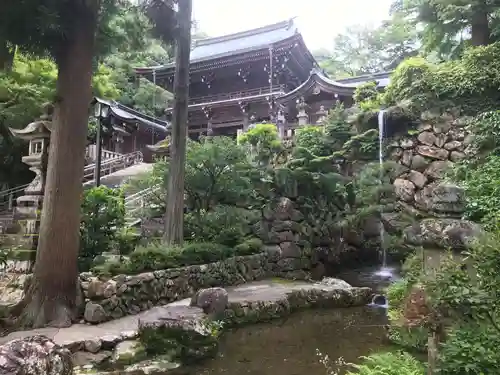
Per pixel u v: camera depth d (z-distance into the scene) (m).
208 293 6.21
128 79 28.98
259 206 10.64
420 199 9.77
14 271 6.22
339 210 12.05
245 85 23.34
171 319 5.10
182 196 8.34
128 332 4.99
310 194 11.38
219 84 23.95
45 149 6.47
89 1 5.60
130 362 4.50
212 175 8.87
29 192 6.51
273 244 10.52
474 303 2.65
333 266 11.49
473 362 2.72
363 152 10.97
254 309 6.73
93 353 4.51
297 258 10.50
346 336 5.97
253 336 6.00
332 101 17.66
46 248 5.41
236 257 9.05
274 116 20.66
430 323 3.39
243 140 11.57
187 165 8.97
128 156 20.61
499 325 2.82
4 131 13.22
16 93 12.95
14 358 3.12
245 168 9.59
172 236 8.18
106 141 22.05
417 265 5.38
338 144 11.53
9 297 5.85
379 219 10.95
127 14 7.66
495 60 9.58
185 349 4.87
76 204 5.59
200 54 26.41
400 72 10.81
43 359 3.24
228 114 23.70
